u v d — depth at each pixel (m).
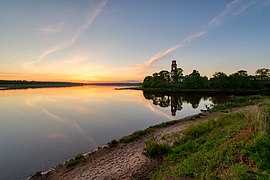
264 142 8.58
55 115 34.75
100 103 55.06
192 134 14.88
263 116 10.42
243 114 16.00
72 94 97.06
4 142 18.88
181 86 123.69
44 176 11.94
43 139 19.80
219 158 8.80
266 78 117.50
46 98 72.00
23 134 21.83
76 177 11.36
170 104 51.50
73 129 24.02
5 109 43.09
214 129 14.30
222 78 110.19
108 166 12.38
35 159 14.67
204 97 68.94
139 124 26.91
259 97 47.75
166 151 12.80
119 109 42.47
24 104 52.56
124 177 10.44
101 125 26.22
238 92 90.00
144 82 168.88
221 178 7.41
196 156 10.18
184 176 8.66
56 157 15.05
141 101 60.88
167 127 21.83
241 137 10.29
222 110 29.89
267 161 7.61
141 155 13.26
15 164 13.82
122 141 17.69
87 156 14.79
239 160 8.21
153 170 10.67
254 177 6.79
